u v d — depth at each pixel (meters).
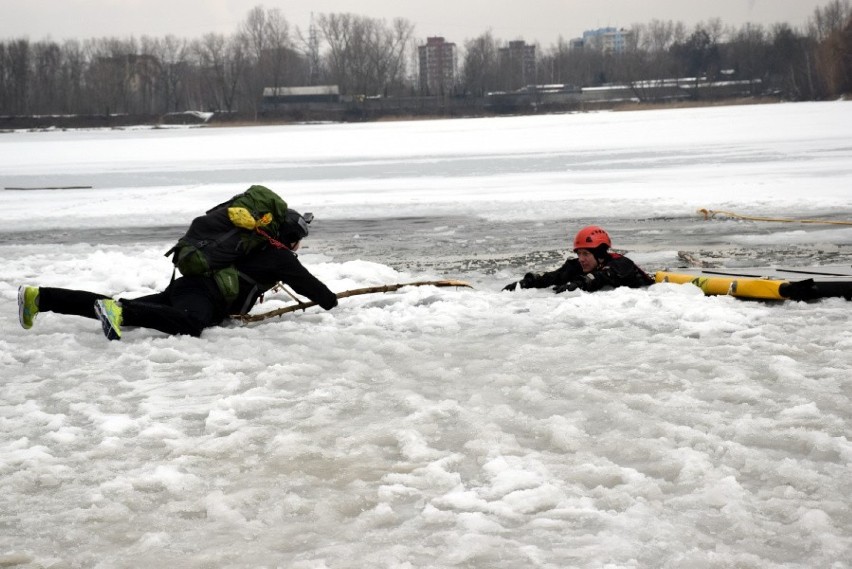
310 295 7.62
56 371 6.30
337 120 133.88
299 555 3.51
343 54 147.38
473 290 8.98
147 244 14.04
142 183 26.69
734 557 3.36
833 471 4.07
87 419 5.21
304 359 6.31
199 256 7.25
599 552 3.43
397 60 152.88
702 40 157.50
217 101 146.38
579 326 7.16
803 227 13.38
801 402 4.99
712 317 7.12
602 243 8.64
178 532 3.75
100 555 3.57
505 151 36.31
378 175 26.78
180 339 7.00
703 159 27.81
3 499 4.09
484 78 154.62
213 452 4.58
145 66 151.12
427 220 15.91
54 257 12.41
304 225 7.74
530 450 4.46
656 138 41.91
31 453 4.57
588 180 22.52
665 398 5.20
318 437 4.75
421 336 6.99
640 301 7.76
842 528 3.57
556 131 54.56
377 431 4.80
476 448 4.49
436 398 5.39
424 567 3.39
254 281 7.52
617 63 166.75
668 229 13.69
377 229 14.95
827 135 37.69
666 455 4.29
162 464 4.44
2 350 6.97
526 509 3.79
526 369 5.91
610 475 4.11
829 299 7.81
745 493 3.87
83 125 129.12
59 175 31.11
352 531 3.69
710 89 146.25
